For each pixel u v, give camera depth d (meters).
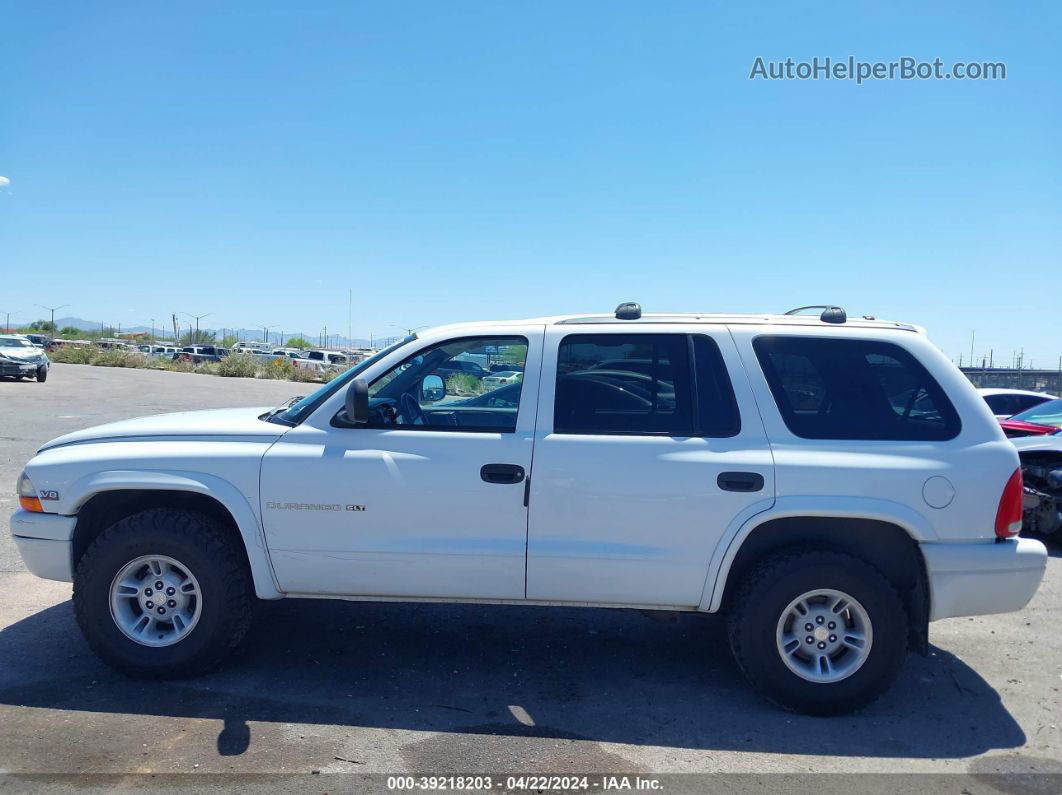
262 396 26.39
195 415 5.42
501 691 4.68
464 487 4.51
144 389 27.81
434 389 4.84
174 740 3.98
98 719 4.18
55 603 5.87
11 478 10.37
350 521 4.56
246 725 4.16
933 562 4.39
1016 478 4.46
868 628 4.38
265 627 5.57
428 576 4.58
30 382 28.48
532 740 4.09
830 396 4.62
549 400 4.64
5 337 29.59
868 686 4.39
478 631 5.64
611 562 4.48
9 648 5.07
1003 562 4.39
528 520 4.51
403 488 4.53
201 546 4.57
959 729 4.35
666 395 4.64
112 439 4.85
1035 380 24.22
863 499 4.38
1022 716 4.52
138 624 4.69
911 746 4.14
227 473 4.61
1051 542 8.66
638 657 5.26
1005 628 5.98
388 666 4.99
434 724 4.24
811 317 4.91
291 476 4.57
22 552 4.79
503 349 4.81
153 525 4.57
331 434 4.66
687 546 4.45
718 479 4.42
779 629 4.40
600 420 4.61
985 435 4.52
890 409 4.60
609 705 4.54
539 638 5.54
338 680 4.76
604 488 4.46
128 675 4.66
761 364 4.64
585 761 3.90
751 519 4.40
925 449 4.47
